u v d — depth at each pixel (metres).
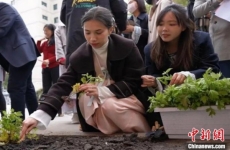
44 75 4.88
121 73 2.39
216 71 2.30
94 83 2.34
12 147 1.90
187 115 1.84
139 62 2.38
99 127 2.35
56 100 2.09
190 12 3.33
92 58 2.36
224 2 2.60
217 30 2.80
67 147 1.80
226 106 1.74
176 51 2.37
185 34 2.30
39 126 2.00
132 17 3.98
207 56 2.32
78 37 2.99
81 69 2.35
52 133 2.52
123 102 2.29
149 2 3.58
